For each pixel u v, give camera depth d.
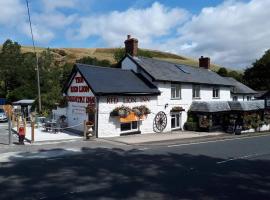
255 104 38.97
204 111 34.06
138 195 11.23
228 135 31.67
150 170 15.12
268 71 76.00
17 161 16.58
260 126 39.03
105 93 26.16
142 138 26.39
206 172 15.09
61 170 14.69
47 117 34.78
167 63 37.25
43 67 66.31
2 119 42.75
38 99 41.19
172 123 33.56
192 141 26.27
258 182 13.47
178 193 11.59
